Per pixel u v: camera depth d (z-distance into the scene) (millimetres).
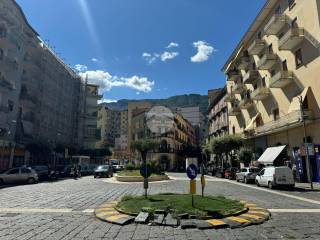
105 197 15312
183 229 8180
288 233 7785
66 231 7910
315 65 26094
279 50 31641
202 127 116750
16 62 43125
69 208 11750
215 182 29469
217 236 7453
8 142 38969
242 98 47812
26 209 11508
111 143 122875
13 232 7785
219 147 43312
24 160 44000
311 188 21203
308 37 27125
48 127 55219
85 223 8930
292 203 13523
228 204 11000
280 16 31250
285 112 32250
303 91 27516
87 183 26750
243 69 47312
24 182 28156
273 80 31766
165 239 7168
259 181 24141
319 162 25734
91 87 80375
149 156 65875
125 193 17344
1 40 38500
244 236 7469
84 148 75625
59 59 63688
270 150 33031
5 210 11281
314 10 26031
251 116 43625
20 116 45375
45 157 51250
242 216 9609
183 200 11523
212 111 72938
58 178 37188
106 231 7926
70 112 68688
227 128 56594
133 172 32625
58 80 60750
